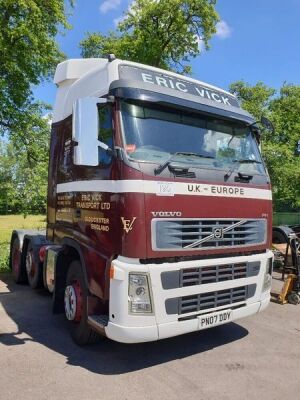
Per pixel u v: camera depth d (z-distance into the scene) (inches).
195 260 186.4
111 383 174.2
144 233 172.6
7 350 207.8
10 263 377.1
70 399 160.7
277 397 166.7
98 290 189.0
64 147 238.5
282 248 352.2
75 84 235.9
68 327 243.0
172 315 177.8
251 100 966.4
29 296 312.8
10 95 590.9
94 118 180.1
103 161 190.1
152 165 179.0
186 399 162.9
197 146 201.8
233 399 164.1
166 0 754.8
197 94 216.4
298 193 962.1
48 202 260.5
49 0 549.0
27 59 569.3
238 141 222.2
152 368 189.9
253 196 212.4
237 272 202.7
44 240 325.4
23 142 605.3
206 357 204.1
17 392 165.2
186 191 184.2
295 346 222.4
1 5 513.0
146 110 191.6
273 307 297.0
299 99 1032.2
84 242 203.6
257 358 204.8
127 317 170.9
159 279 174.1
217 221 194.4
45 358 198.5
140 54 790.5
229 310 197.5
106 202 186.1
